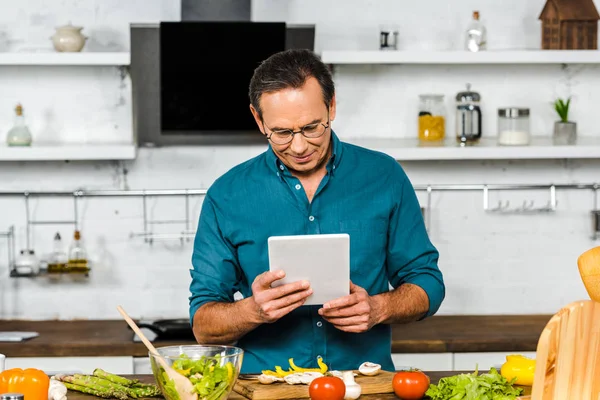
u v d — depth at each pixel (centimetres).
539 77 404
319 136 203
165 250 398
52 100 391
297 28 378
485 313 407
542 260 408
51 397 184
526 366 189
